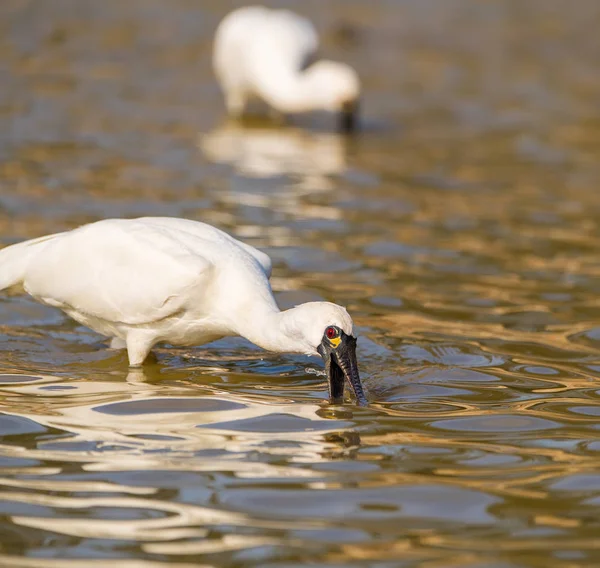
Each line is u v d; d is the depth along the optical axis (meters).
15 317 12.53
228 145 22.89
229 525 7.52
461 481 8.36
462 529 7.54
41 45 32.34
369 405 10.14
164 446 8.91
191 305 10.97
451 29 38.97
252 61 26.14
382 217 17.84
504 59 34.31
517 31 39.03
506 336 12.41
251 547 7.22
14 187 18.16
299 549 7.20
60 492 7.97
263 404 10.10
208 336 11.29
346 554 7.16
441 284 14.41
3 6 37.31
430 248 16.17
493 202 19.22
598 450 9.07
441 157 22.78
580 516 7.76
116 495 7.95
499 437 9.34
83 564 6.98
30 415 9.55
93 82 28.19
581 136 25.03
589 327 12.82
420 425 9.61
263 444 9.04
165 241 11.12
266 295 10.92
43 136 22.17
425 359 11.55
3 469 8.37
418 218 17.91
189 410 9.84
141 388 10.48
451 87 30.28
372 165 21.81
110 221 11.59
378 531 7.48
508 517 7.73
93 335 12.18
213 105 27.11
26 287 11.57
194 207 17.59
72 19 36.22
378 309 13.23
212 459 8.66
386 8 42.25
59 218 16.36
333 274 14.59
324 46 35.16
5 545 7.20
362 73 31.80
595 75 32.34
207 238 11.37
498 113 27.34
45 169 19.53
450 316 13.09
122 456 8.67
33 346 11.68
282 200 18.55
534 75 32.06
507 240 16.80
